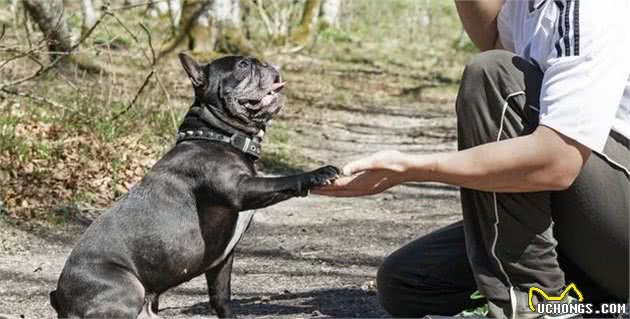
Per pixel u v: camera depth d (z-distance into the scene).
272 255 7.00
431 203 9.70
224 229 4.45
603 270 3.76
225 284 4.60
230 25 20.44
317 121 16.62
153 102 12.03
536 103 3.57
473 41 4.38
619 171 3.57
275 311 5.11
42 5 11.80
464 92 3.65
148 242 4.28
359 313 5.04
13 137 9.12
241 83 4.53
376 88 22.92
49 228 7.52
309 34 27.83
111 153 9.66
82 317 4.18
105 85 12.48
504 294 3.70
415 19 38.81
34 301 5.56
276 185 4.16
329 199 9.80
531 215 3.61
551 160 3.44
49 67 10.30
